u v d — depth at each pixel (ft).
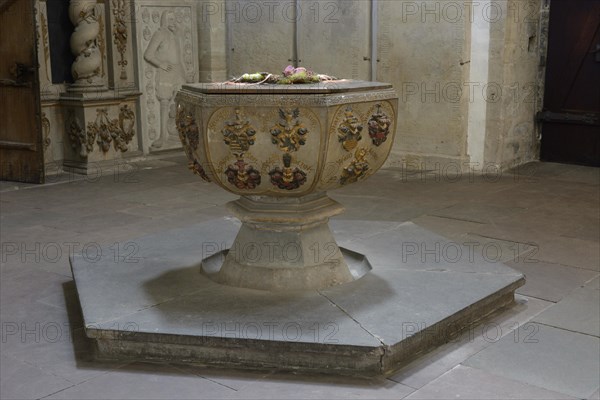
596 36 23.72
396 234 14.48
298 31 26.94
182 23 28.14
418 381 9.16
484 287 11.34
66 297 12.45
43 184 22.67
